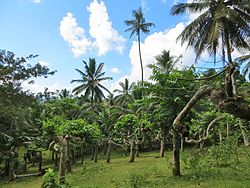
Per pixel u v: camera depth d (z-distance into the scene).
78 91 46.81
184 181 12.18
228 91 6.64
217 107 6.83
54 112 40.53
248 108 6.22
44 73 29.44
